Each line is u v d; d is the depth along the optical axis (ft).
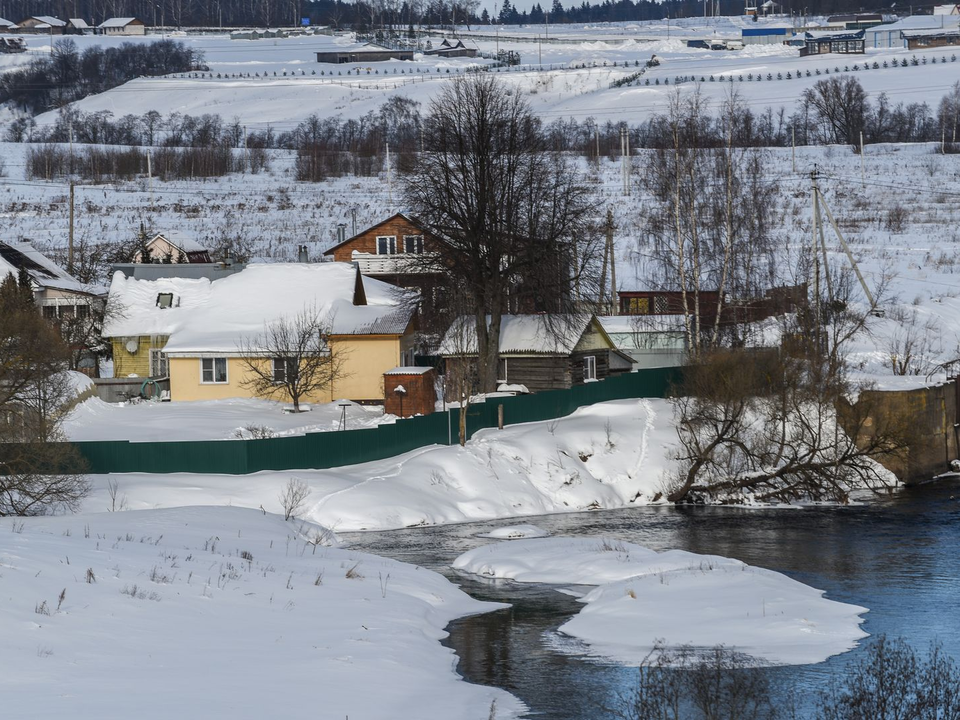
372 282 271.90
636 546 154.61
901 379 223.10
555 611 123.75
